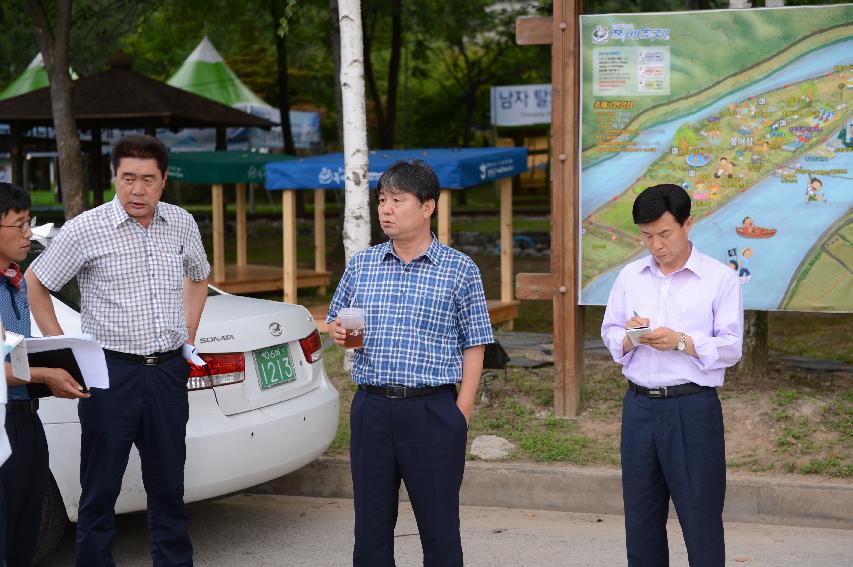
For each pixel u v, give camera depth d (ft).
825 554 17.43
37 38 39.55
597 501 19.83
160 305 15.24
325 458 21.21
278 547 18.17
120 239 15.14
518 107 104.01
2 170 92.94
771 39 22.40
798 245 22.77
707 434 13.21
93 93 53.57
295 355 18.30
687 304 13.39
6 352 12.05
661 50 22.90
